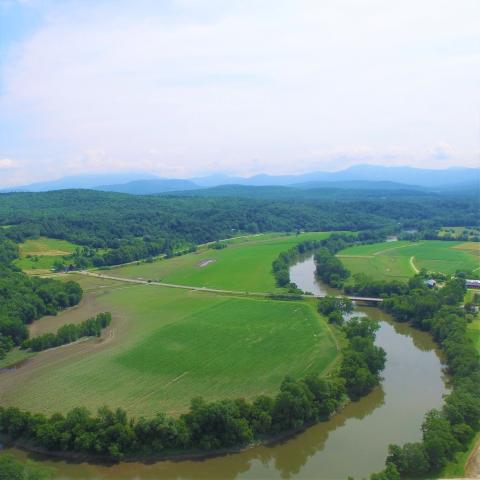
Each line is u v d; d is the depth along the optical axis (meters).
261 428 134.25
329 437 137.50
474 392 142.50
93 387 167.88
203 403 137.62
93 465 125.69
